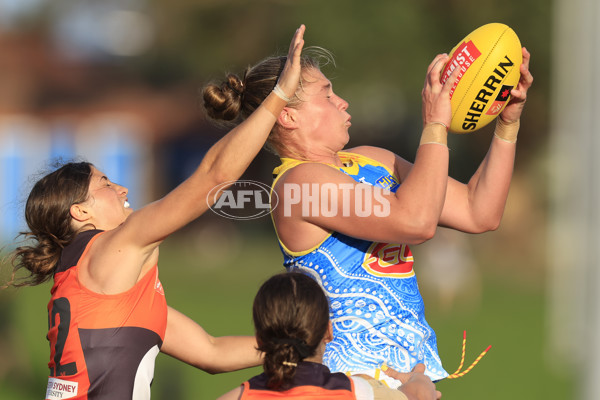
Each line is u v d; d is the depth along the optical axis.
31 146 144.50
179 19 135.88
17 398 38.56
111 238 13.51
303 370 11.91
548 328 59.41
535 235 113.06
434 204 12.52
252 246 129.88
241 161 12.34
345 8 110.38
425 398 12.22
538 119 114.25
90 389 13.38
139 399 13.68
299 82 13.64
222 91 14.10
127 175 145.50
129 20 152.75
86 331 13.42
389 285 13.23
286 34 114.88
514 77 13.73
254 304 12.00
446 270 74.31
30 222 14.23
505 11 106.81
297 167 13.33
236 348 15.26
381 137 132.62
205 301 71.56
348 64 109.69
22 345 44.41
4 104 149.12
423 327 13.51
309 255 13.33
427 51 109.31
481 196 14.52
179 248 128.62
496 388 40.81
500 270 105.38
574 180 36.50
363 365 12.89
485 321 63.66
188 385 39.78
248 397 11.77
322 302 11.92
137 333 13.62
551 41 105.69
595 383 32.12
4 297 44.31
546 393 39.66
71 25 157.88
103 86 154.12
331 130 13.74
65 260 13.98
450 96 13.69
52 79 153.25
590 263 32.88
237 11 123.44
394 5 109.19
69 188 14.16
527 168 117.69
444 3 109.69
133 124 146.88
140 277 13.86
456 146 121.75
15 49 155.38
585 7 36.09
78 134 147.25
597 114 34.16
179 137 145.75
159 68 149.25
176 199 12.78
